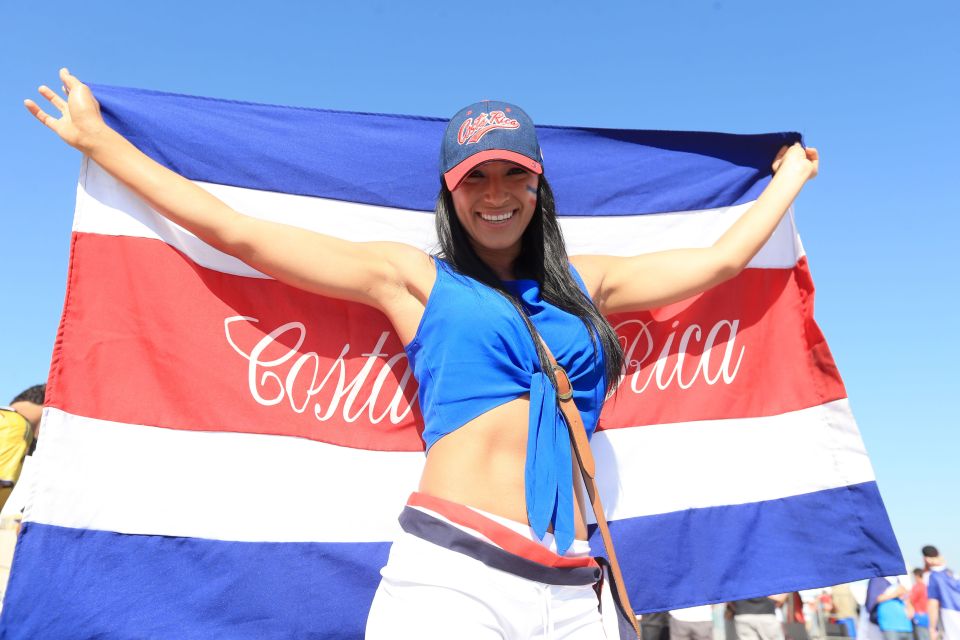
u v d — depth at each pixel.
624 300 2.88
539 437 2.21
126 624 2.49
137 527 2.58
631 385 3.20
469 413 2.23
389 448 2.89
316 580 2.72
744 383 3.31
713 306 3.35
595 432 3.13
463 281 2.40
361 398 2.90
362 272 2.51
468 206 2.42
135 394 2.65
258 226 2.54
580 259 2.85
